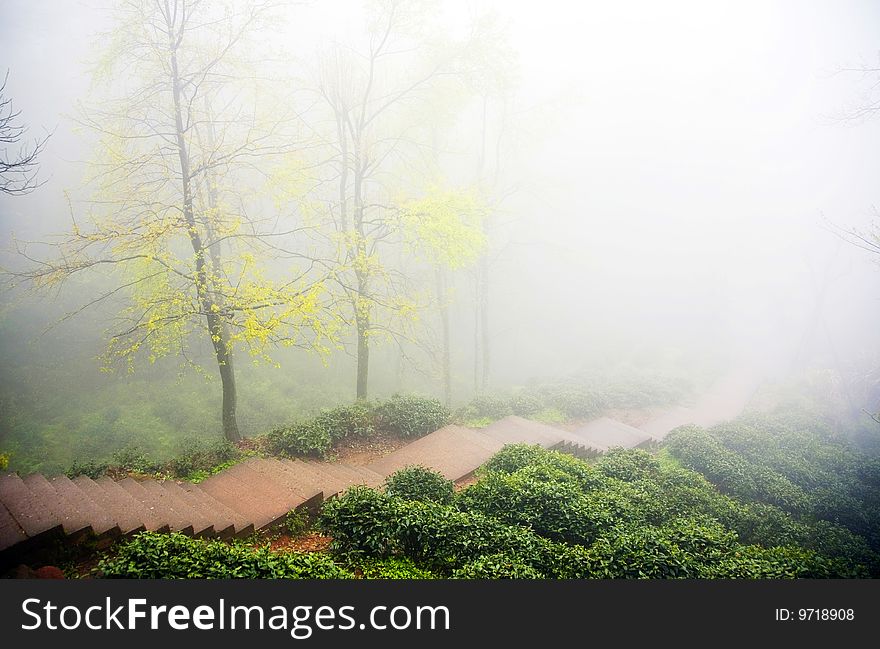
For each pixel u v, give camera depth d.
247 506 7.87
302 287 11.52
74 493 6.74
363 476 9.62
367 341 14.37
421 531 6.50
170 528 6.43
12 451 11.73
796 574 6.84
